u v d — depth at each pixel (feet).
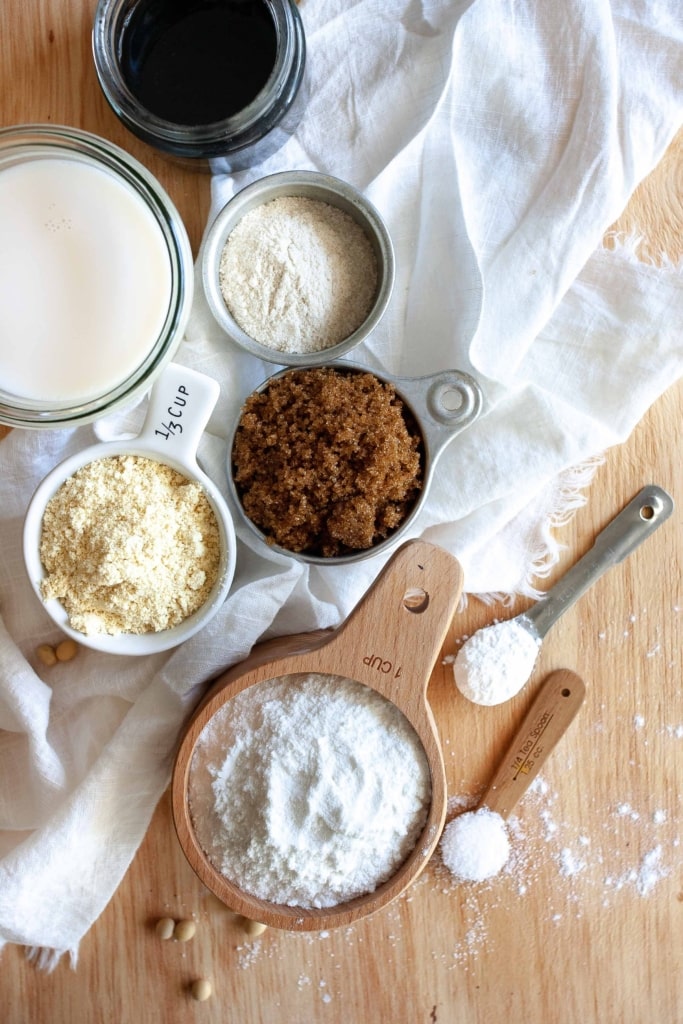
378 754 1.28
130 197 1.26
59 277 1.27
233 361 1.40
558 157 1.39
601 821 1.43
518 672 1.38
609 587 1.44
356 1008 1.42
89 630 1.27
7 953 1.42
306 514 1.31
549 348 1.43
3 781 1.41
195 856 1.25
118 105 1.29
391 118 1.40
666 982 1.43
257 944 1.42
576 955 1.43
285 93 1.30
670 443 1.43
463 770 1.43
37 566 1.27
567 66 1.38
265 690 1.31
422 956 1.43
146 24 1.32
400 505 1.34
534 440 1.39
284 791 1.27
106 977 1.42
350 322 1.38
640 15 1.38
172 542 1.28
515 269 1.39
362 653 1.25
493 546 1.43
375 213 1.34
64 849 1.36
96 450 1.26
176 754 1.32
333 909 1.28
